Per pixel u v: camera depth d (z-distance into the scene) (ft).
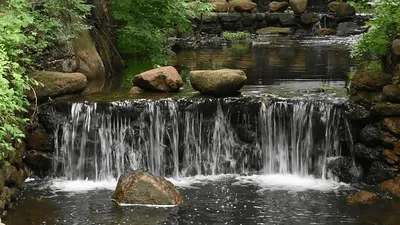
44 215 23.41
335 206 24.44
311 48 55.93
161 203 24.30
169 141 29.12
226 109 29.35
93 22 39.68
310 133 28.86
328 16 72.28
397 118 26.86
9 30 26.23
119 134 28.89
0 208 23.13
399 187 25.95
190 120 29.25
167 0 42.96
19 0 28.25
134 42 42.09
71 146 28.73
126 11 41.60
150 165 29.12
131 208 24.03
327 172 28.37
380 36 30.91
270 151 29.32
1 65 23.63
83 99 29.71
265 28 72.33
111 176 28.86
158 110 28.99
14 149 25.50
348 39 65.00
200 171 29.30
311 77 37.83
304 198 25.48
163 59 42.75
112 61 40.27
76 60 35.24
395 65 28.81
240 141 29.50
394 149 26.63
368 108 27.71
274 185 27.40
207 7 52.54
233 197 25.57
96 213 23.54
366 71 28.32
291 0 73.46
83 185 27.58
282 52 52.75
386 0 30.22
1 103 22.03
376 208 24.16
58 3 33.50
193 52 53.57
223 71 30.09
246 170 29.45
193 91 31.68
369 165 27.76
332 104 28.50
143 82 31.35
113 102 28.84
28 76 28.81
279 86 34.06
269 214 23.56
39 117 28.66
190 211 23.77
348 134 28.27
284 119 29.12
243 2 74.43
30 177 28.40
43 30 31.09
